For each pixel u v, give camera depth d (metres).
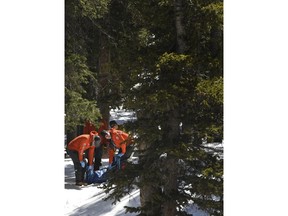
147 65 4.96
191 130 5.01
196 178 5.04
